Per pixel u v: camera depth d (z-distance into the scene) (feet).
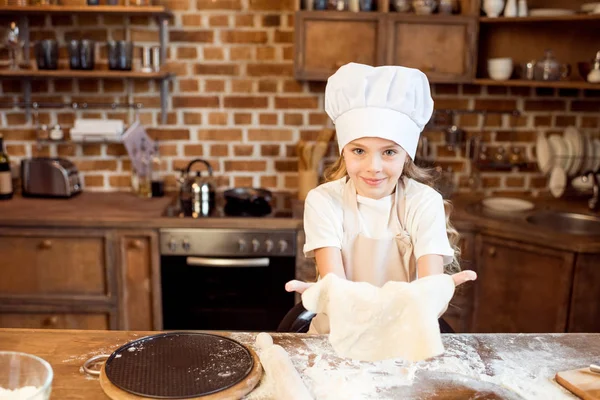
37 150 10.07
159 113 10.08
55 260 8.60
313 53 9.12
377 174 4.25
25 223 8.42
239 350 3.97
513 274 8.27
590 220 9.06
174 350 3.95
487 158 10.29
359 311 3.31
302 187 9.67
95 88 9.95
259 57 9.89
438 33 9.14
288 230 8.54
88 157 10.15
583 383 3.60
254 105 10.06
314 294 3.45
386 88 4.19
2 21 9.60
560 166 9.82
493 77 9.41
